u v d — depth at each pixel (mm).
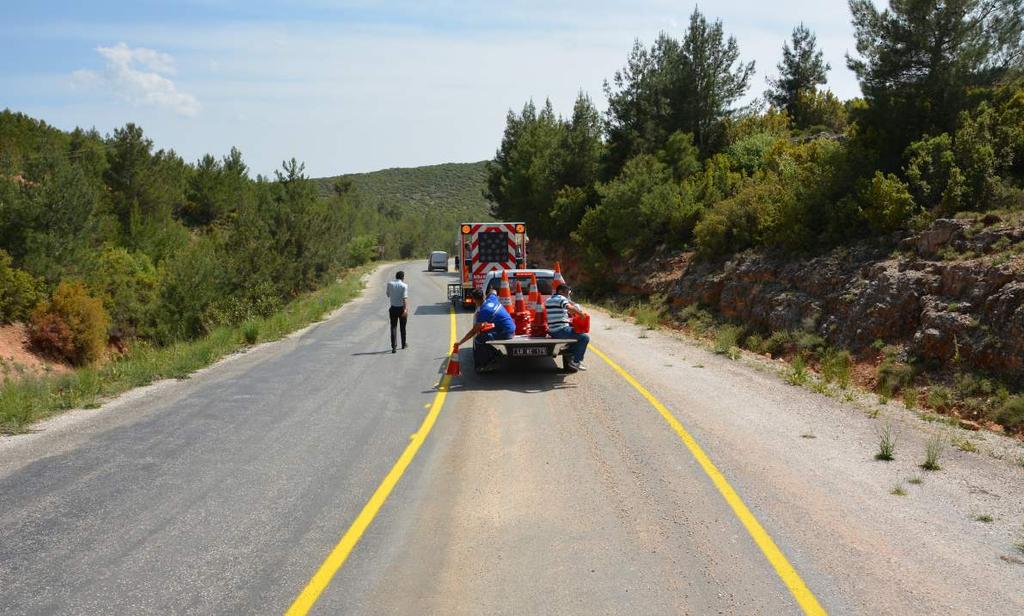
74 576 4773
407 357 15055
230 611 4289
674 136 32094
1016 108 16047
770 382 11977
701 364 13789
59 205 26844
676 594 4492
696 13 35250
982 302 11039
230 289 26562
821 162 18547
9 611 4285
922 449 7957
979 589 4562
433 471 7105
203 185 61094
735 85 35250
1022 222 12219
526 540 5367
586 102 45250
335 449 7957
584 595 4480
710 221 22156
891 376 11398
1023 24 16516
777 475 6910
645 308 22516
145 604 4379
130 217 45250
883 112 17859
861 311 13500
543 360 14312
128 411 10117
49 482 6812
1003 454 7816
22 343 22391
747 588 4574
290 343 17969
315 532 5543
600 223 31609
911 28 17344
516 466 7234
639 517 5812
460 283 26500
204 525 5691
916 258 13523
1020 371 9703
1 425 9219
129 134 48844
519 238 25578
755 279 17969
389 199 190000
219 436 8578
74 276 26328
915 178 15391
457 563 4965
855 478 6852
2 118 52875
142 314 26141
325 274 41156
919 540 5355
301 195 38219
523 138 52156
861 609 4301
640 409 9805
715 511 5938
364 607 4336
